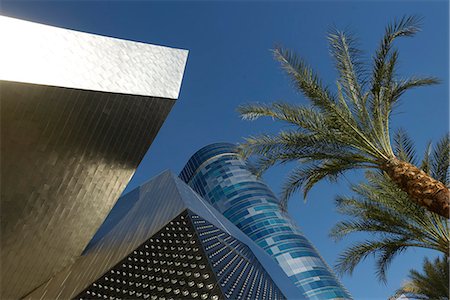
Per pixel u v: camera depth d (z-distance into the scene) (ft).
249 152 43.68
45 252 81.30
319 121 40.40
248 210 261.03
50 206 72.43
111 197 80.79
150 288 69.87
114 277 74.23
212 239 84.94
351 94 41.39
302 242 240.32
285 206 47.47
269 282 91.91
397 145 46.14
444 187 31.50
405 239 45.14
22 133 59.21
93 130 67.77
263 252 132.77
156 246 78.54
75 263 88.69
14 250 74.13
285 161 43.21
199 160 335.88
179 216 85.15
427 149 46.29
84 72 63.10
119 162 76.02
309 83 41.14
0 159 60.23
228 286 68.95
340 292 205.46
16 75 53.16
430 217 42.78
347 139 39.32
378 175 49.47
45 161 65.31
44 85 56.03
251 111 44.04
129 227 98.68
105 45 70.44
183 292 67.15
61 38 63.26
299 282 207.21
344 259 48.42
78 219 80.18
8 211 67.31
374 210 46.14
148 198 121.39
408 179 33.71
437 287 59.00
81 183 73.26
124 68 70.85
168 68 79.20
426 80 40.45
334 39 43.78
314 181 44.50
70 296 73.82
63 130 63.72
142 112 72.84
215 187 294.25
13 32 56.70
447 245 40.78
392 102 41.14
